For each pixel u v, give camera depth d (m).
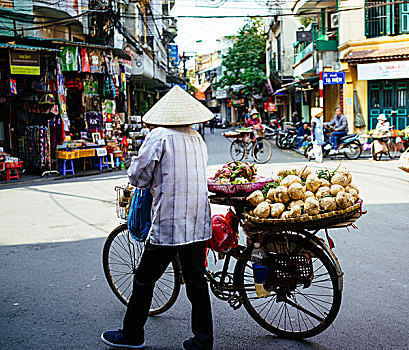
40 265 5.35
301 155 17.98
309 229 3.29
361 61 19.02
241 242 6.18
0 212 8.52
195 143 3.21
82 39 19.41
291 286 3.44
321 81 16.64
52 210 8.55
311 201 3.17
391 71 18.78
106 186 11.45
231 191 3.47
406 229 6.52
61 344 3.44
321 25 24.05
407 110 19.59
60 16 16.53
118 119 17.17
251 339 3.48
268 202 3.32
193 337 3.28
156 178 3.09
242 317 3.90
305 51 24.45
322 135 15.21
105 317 3.91
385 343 3.32
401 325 3.60
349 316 3.81
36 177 13.76
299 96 29.58
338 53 21.56
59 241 6.37
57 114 14.13
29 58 12.94
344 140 15.59
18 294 4.46
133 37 23.22
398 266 4.98
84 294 4.43
